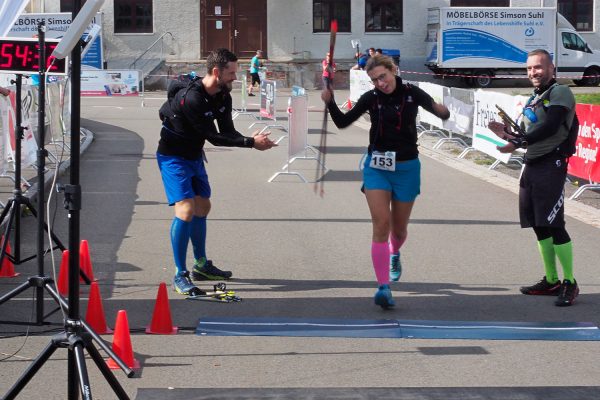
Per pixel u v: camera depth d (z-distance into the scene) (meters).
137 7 40.19
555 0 41.41
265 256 8.80
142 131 21.41
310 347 6.02
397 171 6.92
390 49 40.78
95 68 35.16
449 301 7.22
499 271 8.25
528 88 38.34
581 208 11.55
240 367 5.61
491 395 5.12
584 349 6.03
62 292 7.34
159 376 5.43
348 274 8.11
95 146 18.30
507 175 14.68
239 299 7.16
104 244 9.26
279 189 13.08
